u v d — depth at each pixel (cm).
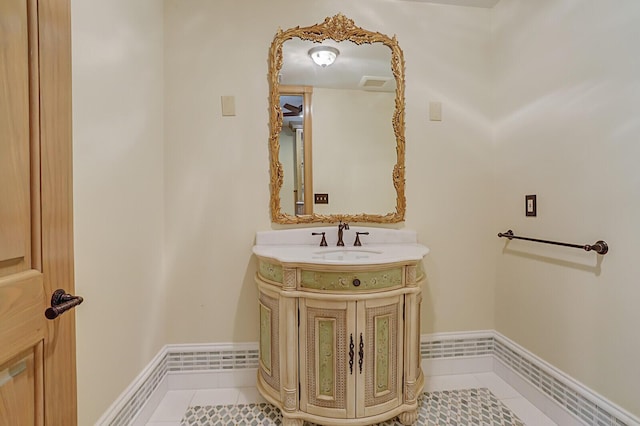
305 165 185
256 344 183
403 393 148
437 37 192
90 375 114
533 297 168
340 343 139
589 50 135
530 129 168
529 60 168
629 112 120
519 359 176
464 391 177
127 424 137
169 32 177
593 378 134
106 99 124
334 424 140
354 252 169
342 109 187
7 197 67
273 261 147
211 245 180
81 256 110
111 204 128
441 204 194
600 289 131
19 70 69
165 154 176
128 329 140
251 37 180
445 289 195
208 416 157
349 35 184
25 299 71
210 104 179
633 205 119
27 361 73
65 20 83
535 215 165
